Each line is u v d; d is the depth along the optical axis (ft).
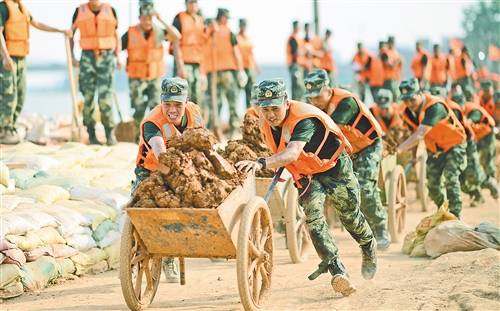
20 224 37.70
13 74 62.75
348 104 41.22
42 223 39.14
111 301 35.14
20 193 44.29
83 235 41.45
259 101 31.32
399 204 51.19
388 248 46.68
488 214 61.67
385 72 107.65
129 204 30.37
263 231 32.37
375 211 45.83
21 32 63.41
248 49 90.38
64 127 86.74
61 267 39.17
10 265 36.09
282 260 44.14
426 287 34.63
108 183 50.47
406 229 54.85
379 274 39.09
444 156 53.06
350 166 34.14
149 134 33.60
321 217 33.42
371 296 33.60
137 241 31.60
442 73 118.73
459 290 33.45
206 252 30.89
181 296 35.47
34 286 37.06
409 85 50.31
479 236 41.63
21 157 52.37
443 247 42.45
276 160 30.71
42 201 43.52
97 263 41.63
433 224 45.09
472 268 37.50
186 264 43.98
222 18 85.61
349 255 45.39
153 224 30.25
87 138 76.48
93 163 56.39
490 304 31.12
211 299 34.81
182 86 33.68
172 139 31.14
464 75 119.14
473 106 69.26
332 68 111.04
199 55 75.46
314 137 32.78
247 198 31.45
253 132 42.88
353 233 35.29
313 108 32.17
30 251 37.58
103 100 66.90
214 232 29.81
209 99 88.12
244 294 29.89
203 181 30.22
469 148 65.36
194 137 30.60
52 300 35.37
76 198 45.70
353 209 34.47
